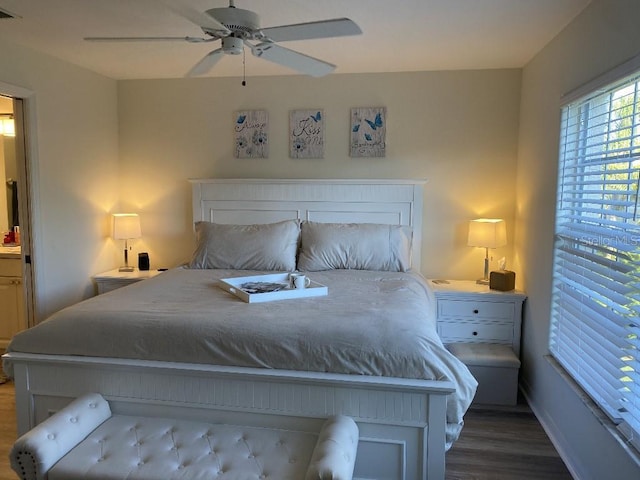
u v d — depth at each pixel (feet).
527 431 9.41
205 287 9.99
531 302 10.89
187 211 14.38
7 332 13.03
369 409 6.80
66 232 12.30
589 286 7.70
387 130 13.25
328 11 8.45
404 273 11.69
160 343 7.32
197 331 7.29
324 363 6.92
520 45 10.40
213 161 14.14
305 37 7.16
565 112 8.96
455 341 11.84
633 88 6.72
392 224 13.19
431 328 7.61
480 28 9.32
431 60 11.85
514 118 12.67
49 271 11.70
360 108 13.29
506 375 10.58
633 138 6.47
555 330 9.29
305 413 6.97
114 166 14.32
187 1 8.01
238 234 12.54
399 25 9.20
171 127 14.21
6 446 8.65
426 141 13.12
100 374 7.47
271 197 13.64
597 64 7.50
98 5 8.29
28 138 11.02
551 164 9.65
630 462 5.96
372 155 13.37
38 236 11.30
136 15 8.79
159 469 5.90
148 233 14.60
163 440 6.59
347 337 6.98
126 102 14.30
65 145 12.18
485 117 12.82
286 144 13.74
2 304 12.94
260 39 7.31
